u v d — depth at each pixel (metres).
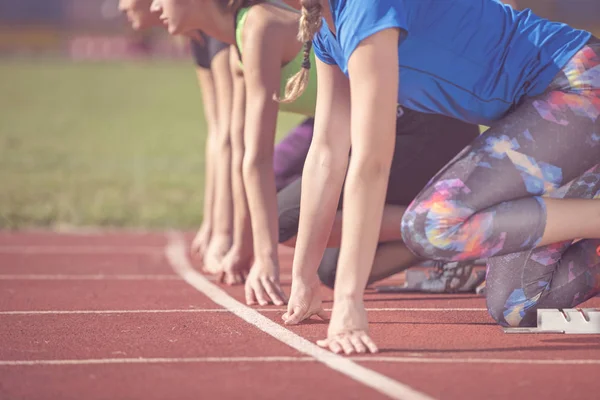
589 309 4.00
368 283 5.22
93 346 3.74
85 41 57.75
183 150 16.73
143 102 29.11
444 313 4.51
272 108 4.76
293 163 5.56
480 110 3.82
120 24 61.09
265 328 4.06
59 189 11.19
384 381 3.11
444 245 3.64
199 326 4.16
